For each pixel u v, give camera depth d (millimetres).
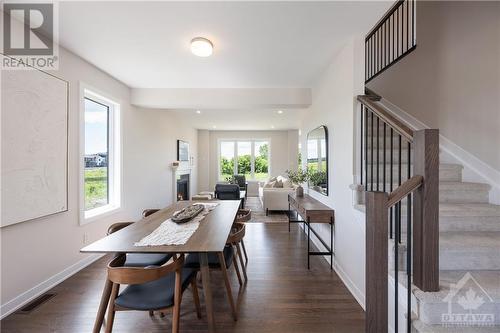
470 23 2229
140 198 4285
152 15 1968
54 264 2367
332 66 2902
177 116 6328
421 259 1321
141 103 3893
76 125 2674
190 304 2084
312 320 1871
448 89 2477
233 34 2277
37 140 2150
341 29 2184
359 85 2309
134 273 1283
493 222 1823
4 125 1876
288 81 3590
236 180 8602
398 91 3205
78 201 2691
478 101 2164
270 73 3275
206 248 1500
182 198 6883
